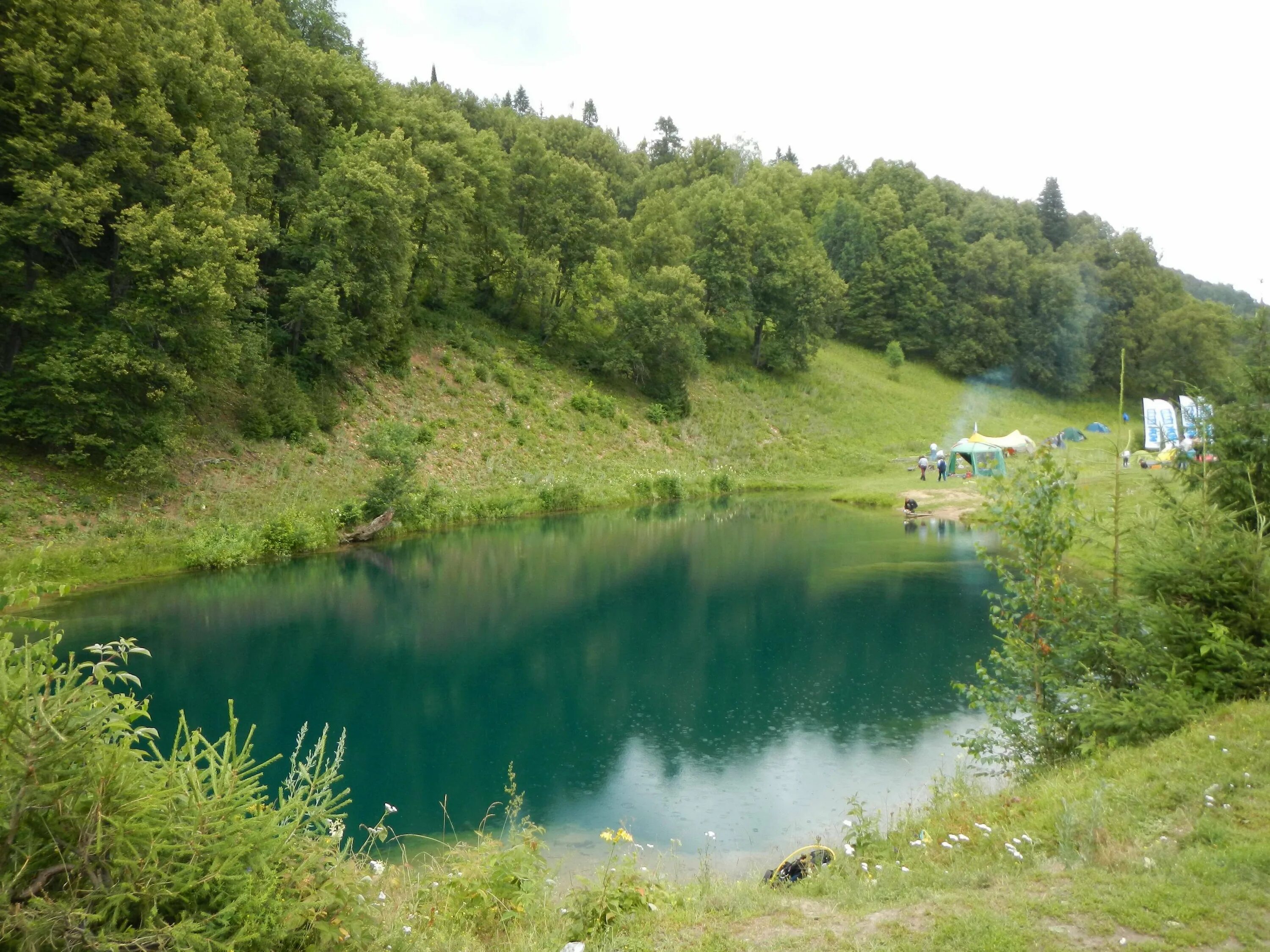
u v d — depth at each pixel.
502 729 12.77
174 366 25.03
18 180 22.11
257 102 35.53
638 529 34.09
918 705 13.66
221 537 25.00
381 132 44.28
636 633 18.39
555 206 53.25
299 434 32.38
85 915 3.51
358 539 29.81
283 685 14.74
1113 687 8.98
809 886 6.01
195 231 25.20
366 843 7.62
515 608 20.77
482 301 52.72
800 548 29.33
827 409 60.84
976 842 6.63
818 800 10.15
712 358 62.22
